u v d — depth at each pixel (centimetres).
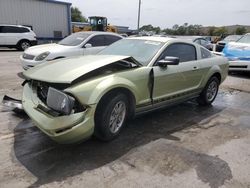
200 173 320
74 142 335
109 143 383
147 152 364
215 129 463
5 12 2150
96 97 336
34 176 298
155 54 454
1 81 761
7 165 317
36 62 779
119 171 315
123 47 503
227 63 639
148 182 297
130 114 412
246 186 299
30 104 369
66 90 327
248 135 442
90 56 434
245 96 731
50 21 2422
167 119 502
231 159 357
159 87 446
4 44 1764
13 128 422
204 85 572
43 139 386
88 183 290
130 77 391
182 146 388
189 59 531
